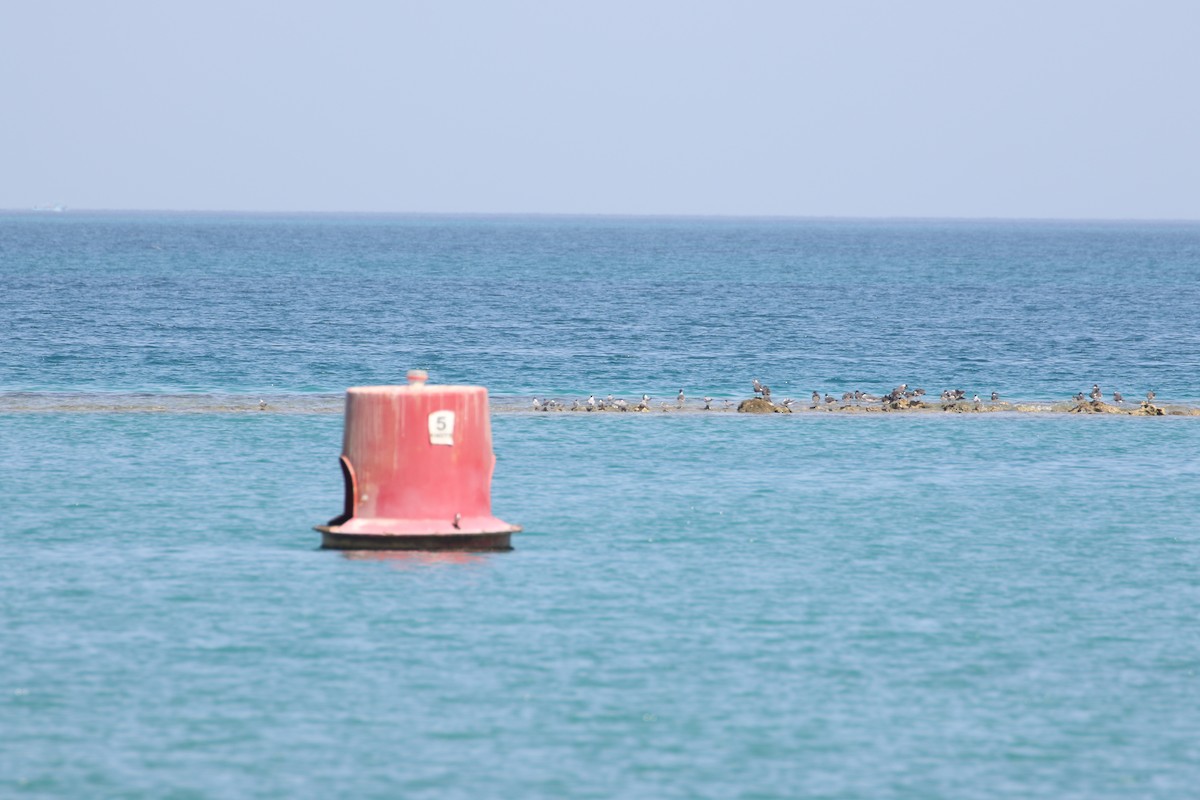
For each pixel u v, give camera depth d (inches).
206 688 3518.7
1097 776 3100.4
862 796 2984.7
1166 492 6289.4
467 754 3152.1
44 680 3558.1
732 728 3319.4
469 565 4714.6
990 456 7303.2
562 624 4065.0
